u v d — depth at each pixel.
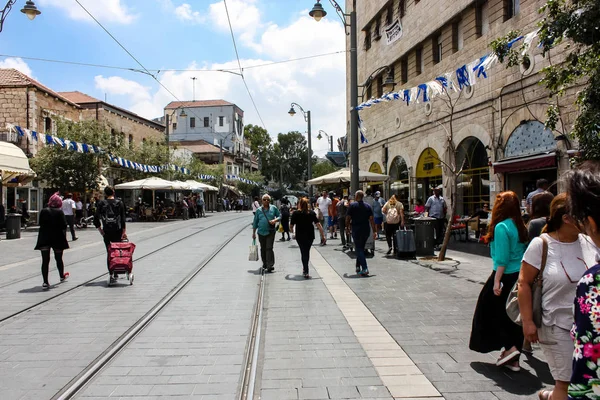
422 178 22.73
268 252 11.19
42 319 6.91
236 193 71.12
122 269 9.38
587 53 7.44
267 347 5.58
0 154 21.17
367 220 10.44
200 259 13.15
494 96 15.95
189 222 32.19
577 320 2.03
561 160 12.53
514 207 4.82
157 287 9.22
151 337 6.04
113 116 38.56
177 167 39.28
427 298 8.02
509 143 15.24
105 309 7.48
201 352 5.44
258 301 8.00
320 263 12.45
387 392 4.26
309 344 5.68
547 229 3.28
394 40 25.34
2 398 4.22
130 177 37.31
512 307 3.80
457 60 18.73
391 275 10.28
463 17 18.47
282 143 95.88
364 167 31.98
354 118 15.88
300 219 10.30
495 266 4.79
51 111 28.97
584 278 2.04
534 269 3.14
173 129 82.81
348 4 34.38
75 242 17.97
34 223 27.70
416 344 5.61
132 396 4.26
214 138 81.81
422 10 21.78
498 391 4.25
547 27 7.53
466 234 16.61
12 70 28.41
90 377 4.71
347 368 4.88
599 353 1.93
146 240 18.80
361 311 7.23
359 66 31.97
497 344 4.74
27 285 9.47
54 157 25.69
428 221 13.20
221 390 4.38
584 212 2.16
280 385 4.45
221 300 8.12
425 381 4.50
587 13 7.04
